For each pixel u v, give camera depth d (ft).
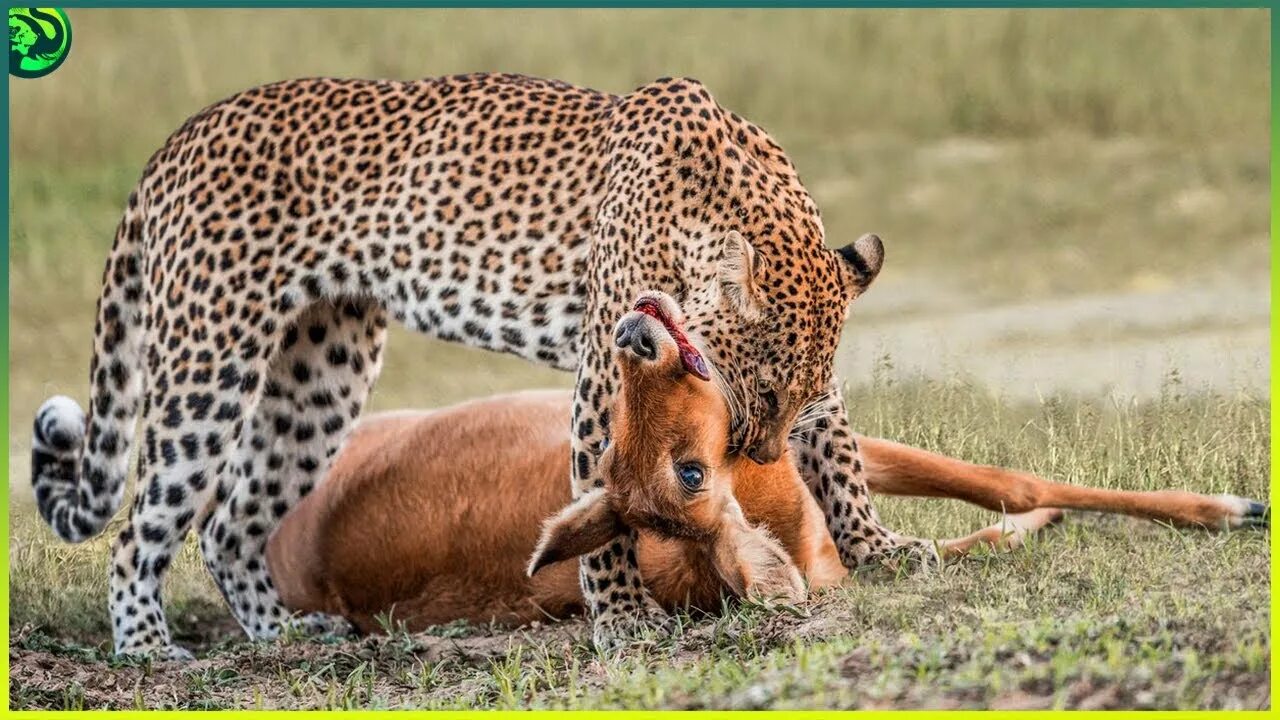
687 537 30.86
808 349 32.60
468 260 36.70
